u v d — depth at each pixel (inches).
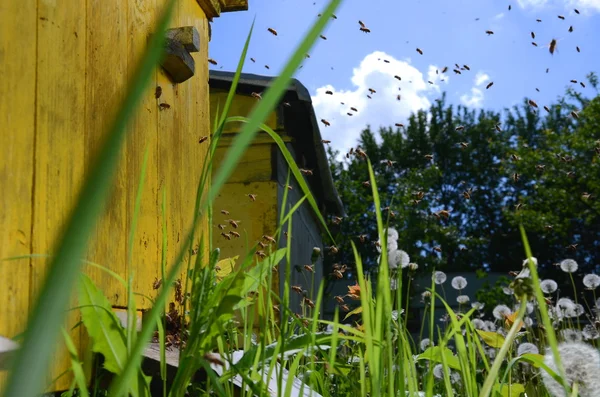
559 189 991.0
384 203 1146.7
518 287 41.8
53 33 78.7
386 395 55.6
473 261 1477.6
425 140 1711.4
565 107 1369.3
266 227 342.6
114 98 94.8
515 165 1048.2
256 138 351.3
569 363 49.9
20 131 69.7
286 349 60.4
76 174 80.8
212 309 54.9
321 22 14.4
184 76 126.0
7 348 46.3
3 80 67.0
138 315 98.0
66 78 81.1
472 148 1694.1
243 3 174.2
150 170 110.0
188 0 140.5
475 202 1609.3
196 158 140.0
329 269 605.9
